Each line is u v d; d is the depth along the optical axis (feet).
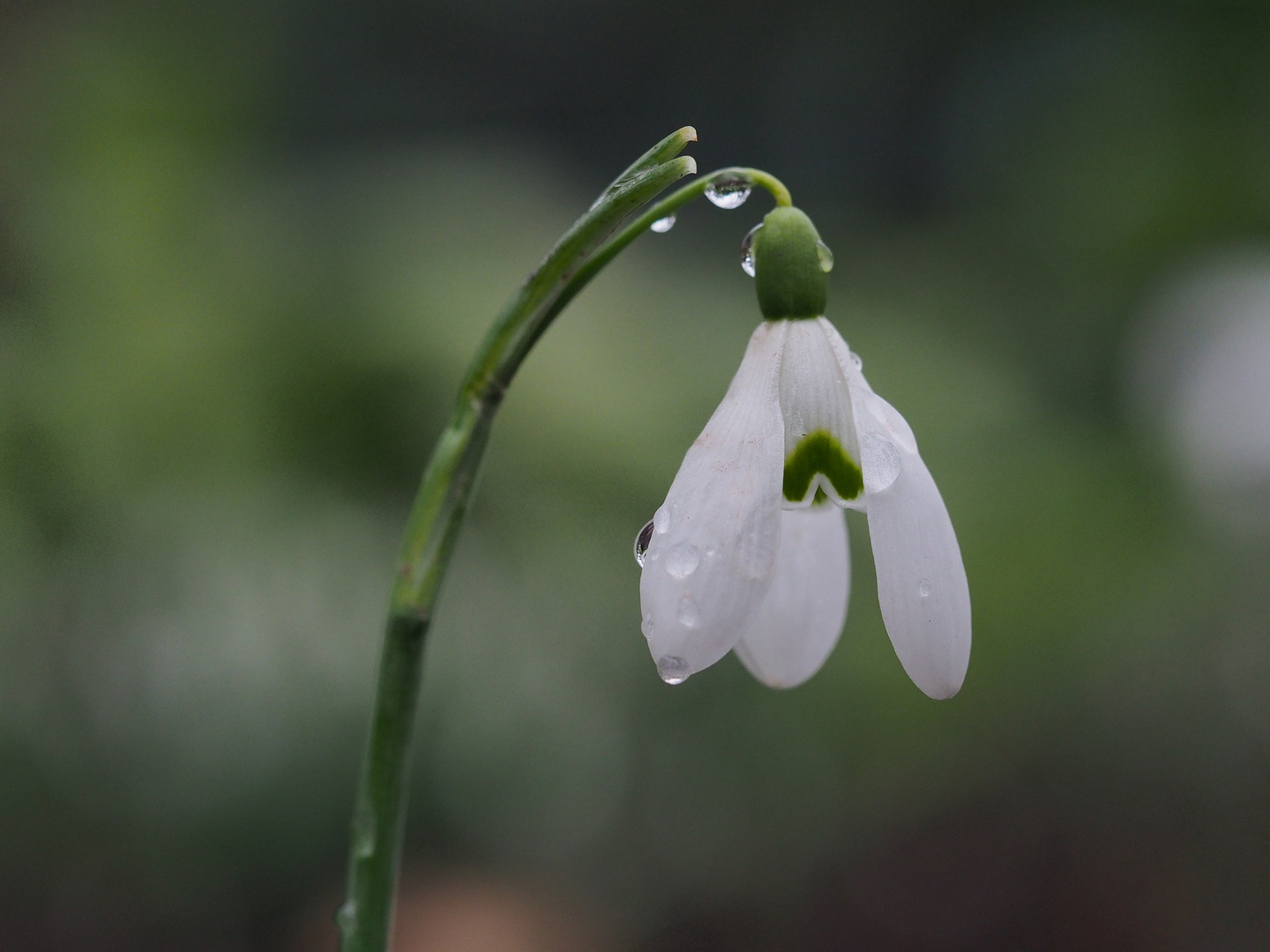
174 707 1.32
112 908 1.36
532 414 1.26
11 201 1.33
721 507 0.80
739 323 1.44
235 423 1.29
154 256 1.31
